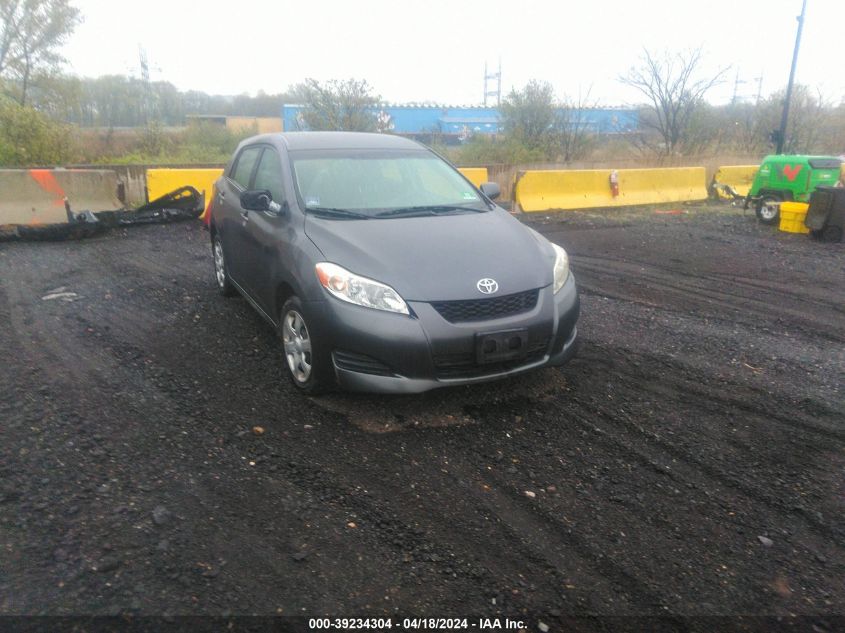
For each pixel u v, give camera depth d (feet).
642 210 47.70
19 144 49.65
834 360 18.22
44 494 10.72
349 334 13.16
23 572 8.95
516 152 73.77
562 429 13.79
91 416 13.47
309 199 16.15
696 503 11.41
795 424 14.32
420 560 9.71
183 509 10.54
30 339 17.71
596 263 30.09
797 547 10.36
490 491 11.53
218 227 21.11
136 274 25.09
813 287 26.37
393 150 18.76
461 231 15.26
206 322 19.61
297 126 72.74
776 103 81.66
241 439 12.85
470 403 14.76
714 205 51.06
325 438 13.06
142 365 16.24
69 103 84.33
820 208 35.83
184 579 9.01
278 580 9.12
